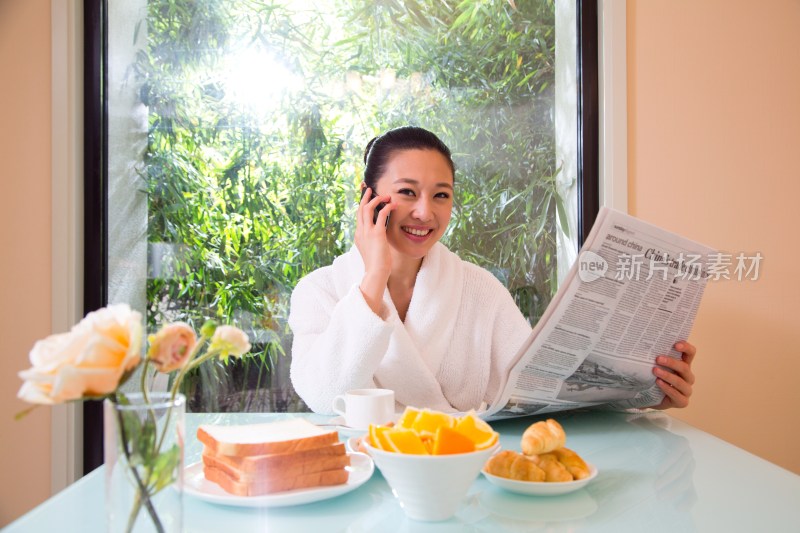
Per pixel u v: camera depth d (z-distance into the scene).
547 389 1.11
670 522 0.67
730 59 1.98
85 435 1.82
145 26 1.93
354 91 1.97
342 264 1.49
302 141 1.96
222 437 0.78
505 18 2.00
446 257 1.50
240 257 1.95
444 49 1.99
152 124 1.93
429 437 0.70
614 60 1.95
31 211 1.82
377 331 1.23
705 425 1.97
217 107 1.95
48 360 0.51
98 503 0.75
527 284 2.01
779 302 1.98
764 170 1.99
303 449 0.75
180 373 0.58
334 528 0.67
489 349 1.50
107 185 1.91
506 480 0.76
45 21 1.83
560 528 0.66
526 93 2.01
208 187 1.94
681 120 1.97
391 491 0.79
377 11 1.97
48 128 1.83
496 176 2.00
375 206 1.41
